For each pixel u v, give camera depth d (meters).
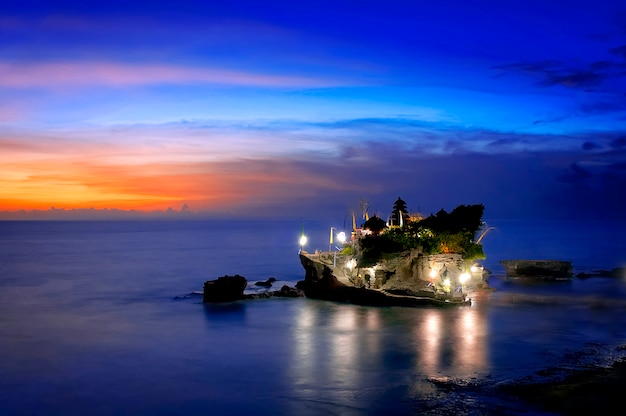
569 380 37.66
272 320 58.78
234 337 51.56
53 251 168.75
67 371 42.06
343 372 40.75
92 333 54.16
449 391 36.31
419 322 56.22
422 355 44.38
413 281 70.19
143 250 172.88
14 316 63.09
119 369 42.47
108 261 131.75
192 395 36.91
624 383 36.84
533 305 64.56
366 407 34.44
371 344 47.97
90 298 75.75
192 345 48.94
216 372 41.38
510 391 35.97
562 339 48.50
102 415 34.06
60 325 58.00
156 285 88.81
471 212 76.50
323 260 79.62
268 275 101.88
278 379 39.62
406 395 36.03
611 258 127.38
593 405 33.31
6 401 36.22
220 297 70.75
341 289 69.94
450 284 69.50
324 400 35.66
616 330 51.88
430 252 70.94
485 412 32.84
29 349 48.38
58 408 35.09
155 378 40.31
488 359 42.91
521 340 48.31
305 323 56.94
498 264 114.75
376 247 70.25
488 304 65.44
